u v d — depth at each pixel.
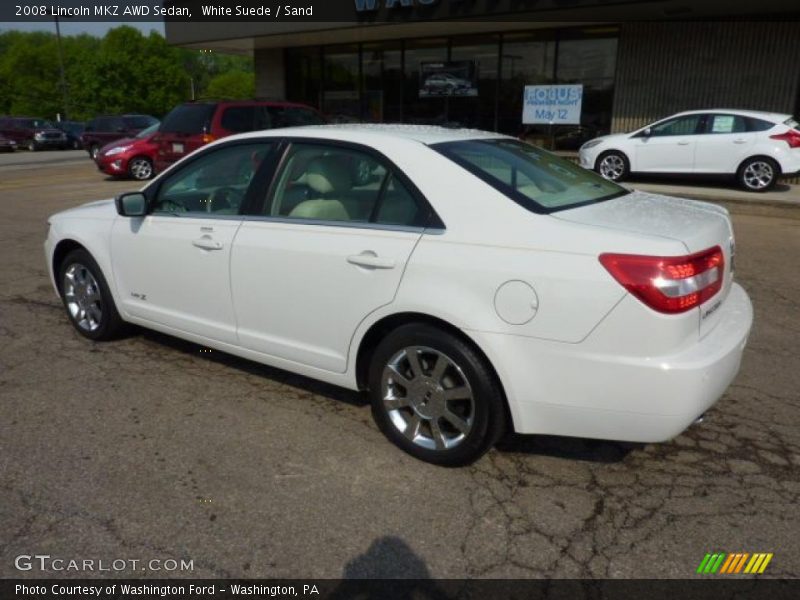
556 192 3.18
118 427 3.52
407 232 3.06
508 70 16.38
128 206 4.02
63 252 4.89
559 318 2.68
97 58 70.75
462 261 2.88
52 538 2.64
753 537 2.65
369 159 3.29
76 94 73.38
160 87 74.25
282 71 19.72
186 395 3.91
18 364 4.36
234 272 3.66
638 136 13.02
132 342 4.79
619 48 14.89
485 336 2.81
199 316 3.97
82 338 4.86
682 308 2.58
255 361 4.02
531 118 13.44
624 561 2.52
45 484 2.99
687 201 3.54
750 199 10.75
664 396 2.59
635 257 2.58
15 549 2.57
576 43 15.42
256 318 3.65
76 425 3.53
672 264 2.56
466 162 3.14
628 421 2.69
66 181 15.85
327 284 3.28
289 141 3.62
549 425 2.84
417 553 2.56
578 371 2.69
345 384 3.40
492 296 2.80
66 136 33.66
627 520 2.76
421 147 3.21
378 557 2.54
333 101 19.23
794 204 10.24
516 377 2.80
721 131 12.15
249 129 12.94
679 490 2.97
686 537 2.65
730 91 14.12
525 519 2.77
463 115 17.25
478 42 16.56
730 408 3.74
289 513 2.80
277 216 3.56
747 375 4.19
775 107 13.80
